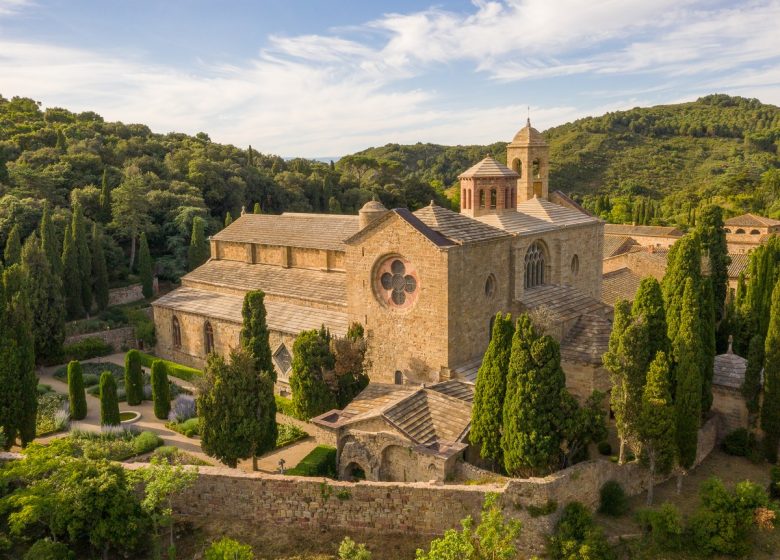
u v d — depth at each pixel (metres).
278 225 67.81
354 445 36.25
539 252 53.19
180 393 54.91
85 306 77.38
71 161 104.31
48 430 45.47
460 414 36.72
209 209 109.69
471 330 45.22
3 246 79.56
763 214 153.00
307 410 42.72
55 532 27.47
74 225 76.44
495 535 23.98
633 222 149.00
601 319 45.38
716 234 53.81
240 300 62.66
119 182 104.75
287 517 30.94
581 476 29.48
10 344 39.25
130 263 95.62
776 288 36.97
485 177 52.47
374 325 47.12
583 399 42.56
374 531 30.14
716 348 51.44
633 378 31.89
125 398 53.69
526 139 64.88
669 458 32.16
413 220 43.94
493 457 33.31
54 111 156.62
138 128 160.38
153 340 68.94
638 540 28.83
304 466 36.56
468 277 44.28
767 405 37.34
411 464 34.09
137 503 28.75
